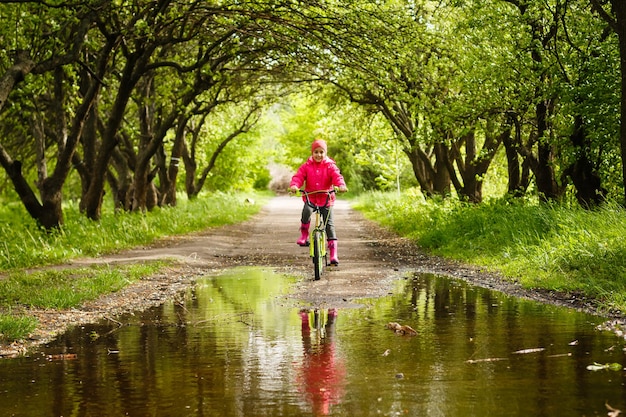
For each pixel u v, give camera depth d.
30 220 20.50
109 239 19.06
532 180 21.77
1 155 19.28
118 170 30.84
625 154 11.62
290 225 30.47
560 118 16.14
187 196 43.34
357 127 35.16
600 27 15.34
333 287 10.86
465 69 17.97
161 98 26.77
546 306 8.65
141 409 4.61
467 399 4.61
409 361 5.78
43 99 26.12
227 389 5.04
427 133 19.91
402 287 10.74
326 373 5.44
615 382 4.96
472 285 10.91
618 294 8.69
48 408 4.70
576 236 12.52
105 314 8.87
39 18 16.16
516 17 16.28
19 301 9.55
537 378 5.12
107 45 19.52
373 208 39.81
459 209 20.30
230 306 9.23
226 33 21.70
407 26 18.97
